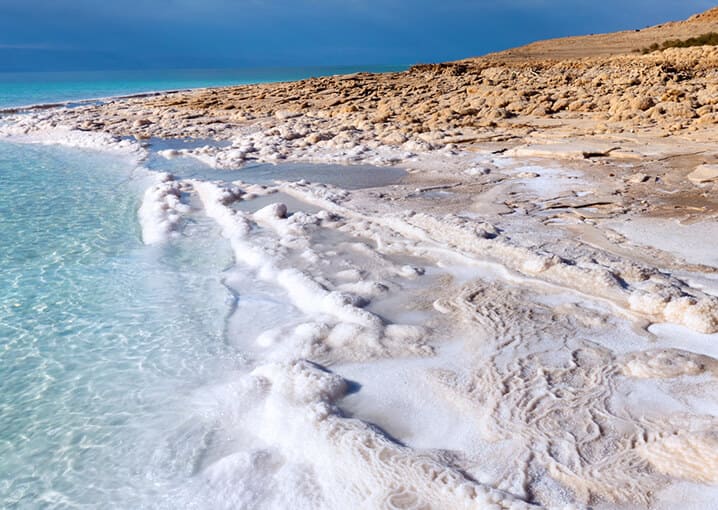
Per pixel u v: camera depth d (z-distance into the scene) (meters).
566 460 3.04
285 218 7.92
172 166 12.67
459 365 4.07
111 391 4.02
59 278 6.06
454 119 17.22
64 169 12.38
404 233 7.19
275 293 5.61
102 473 3.22
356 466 3.05
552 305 4.96
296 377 3.87
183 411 3.77
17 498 3.06
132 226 7.98
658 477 2.88
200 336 4.78
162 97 32.91
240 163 12.65
